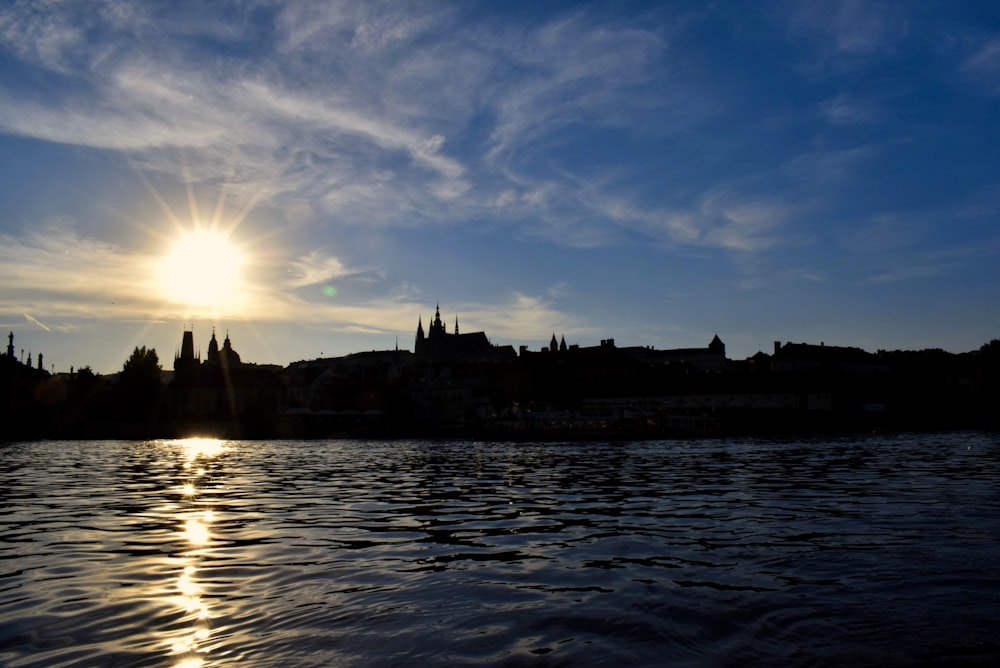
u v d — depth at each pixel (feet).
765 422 479.00
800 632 44.29
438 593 52.80
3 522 88.07
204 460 238.68
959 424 490.49
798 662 39.50
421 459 240.12
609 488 128.98
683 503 105.19
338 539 75.41
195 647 41.32
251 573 59.11
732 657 40.16
